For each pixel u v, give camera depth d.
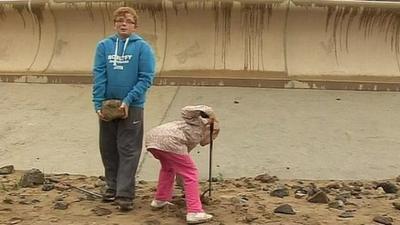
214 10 12.67
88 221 7.02
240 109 11.20
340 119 10.80
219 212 7.28
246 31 12.84
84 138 10.04
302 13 12.66
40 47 13.60
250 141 9.84
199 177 8.63
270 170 8.91
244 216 7.16
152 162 9.10
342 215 7.22
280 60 12.77
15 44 13.73
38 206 7.49
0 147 9.80
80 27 13.30
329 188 8.23
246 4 12.58
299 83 12.50
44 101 11.79
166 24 12.97
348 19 12.79
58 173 8.87
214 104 11.45
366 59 12.88
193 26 12.93
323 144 9.78
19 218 7.11
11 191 8.05
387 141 9.92
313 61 12.80
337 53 12.88
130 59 7.22
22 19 13.62
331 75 12.66
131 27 7.30
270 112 11.08
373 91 12.51
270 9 12.61
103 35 13.16
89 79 12.82
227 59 12.82
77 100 11.84
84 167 9.05
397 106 11.55
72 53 13.30
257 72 12.67
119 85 7.21
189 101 11.62
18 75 13.12
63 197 7.79
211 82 12.55
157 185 7.82
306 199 7.78
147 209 7.38
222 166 9.01
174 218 7.12
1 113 11.18
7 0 13.48
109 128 7.36
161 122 10.59
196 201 6.99
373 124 10.60
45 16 13.38
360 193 8.07
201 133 7.07
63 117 10.94
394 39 12.98
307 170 8.91
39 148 9.71
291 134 10.14
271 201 7.69
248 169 8.95
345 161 9.21
